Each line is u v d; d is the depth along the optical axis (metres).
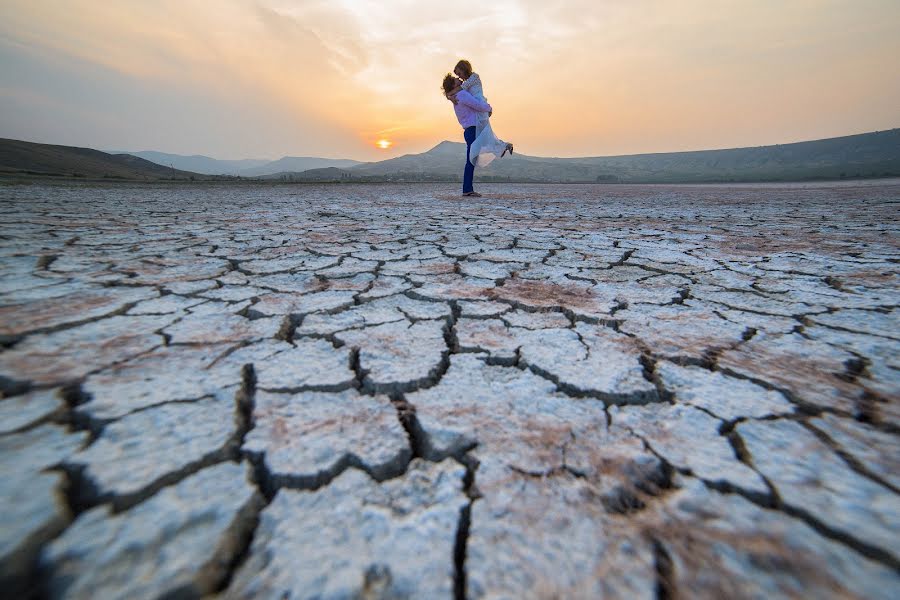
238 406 0.85
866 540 0.54
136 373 0.96
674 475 0.67
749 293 1.71
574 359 1.10
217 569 0.51
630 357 1.11
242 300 1.55
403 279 1.92
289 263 2.18
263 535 0.56
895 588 0.49
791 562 0.52
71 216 3.81
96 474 0.63
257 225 3.66
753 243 2.89
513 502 0.62
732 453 0.72
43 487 0.60
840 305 1.52
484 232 3.39
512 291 1.74
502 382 0.99
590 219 4.39
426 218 4.38
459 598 0.48
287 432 0.77
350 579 0.50
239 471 0.67
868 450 0.72
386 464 0.69
